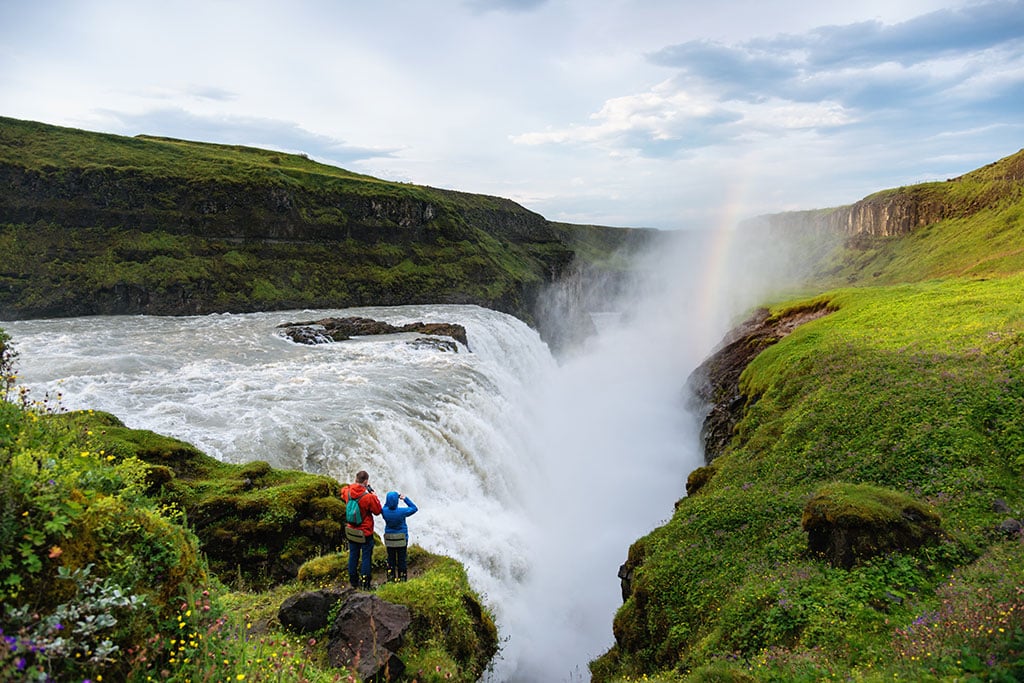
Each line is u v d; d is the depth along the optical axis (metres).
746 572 13.96
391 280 102.38
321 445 22.47
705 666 10.07
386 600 10.20
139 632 5.50
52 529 5.03
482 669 11.39
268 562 14.95
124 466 7.21
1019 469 15.41
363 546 11.41
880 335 31.00
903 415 19.56
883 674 7.59
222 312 81.62
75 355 39.34
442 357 43.19
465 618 11.22
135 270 80.44
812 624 10.18
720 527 16.97
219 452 20.73
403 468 22.89
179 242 88.38
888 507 12.21
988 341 24.11
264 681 6.38
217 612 6.47
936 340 26.78
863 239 155.75
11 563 4.83
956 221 128.50
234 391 29.81
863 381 24.03
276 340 50.75
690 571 15.31
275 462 20.83
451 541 20.02
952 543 11.65
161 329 58.44
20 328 58.69
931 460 16.61
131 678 5.24
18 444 6.26
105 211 86.06
